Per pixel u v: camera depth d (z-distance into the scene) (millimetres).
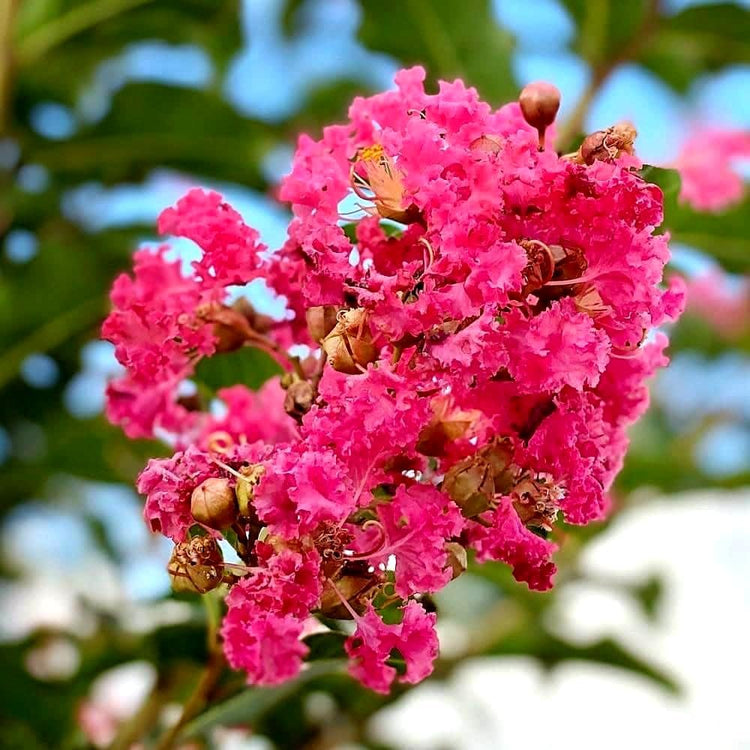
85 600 645
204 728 470
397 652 404
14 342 594
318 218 391
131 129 636
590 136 384
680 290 407
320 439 375
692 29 627
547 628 678
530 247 379
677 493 724
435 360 376
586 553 714
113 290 418
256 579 375
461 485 384
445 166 382
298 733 609
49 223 656
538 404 386
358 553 382
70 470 643
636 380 405
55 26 642
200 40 709
